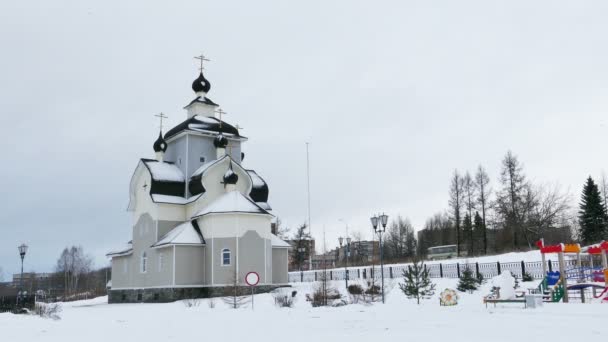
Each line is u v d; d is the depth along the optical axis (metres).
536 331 14.25
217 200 46.84
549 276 30.33
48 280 130.75
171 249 45.16
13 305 34.75
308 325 17.25
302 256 75.88
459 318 18.05
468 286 34.69
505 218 66.12
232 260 43.91
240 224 44.50
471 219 72.56
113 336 15.66
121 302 52.47
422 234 108.06
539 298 22.36
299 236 77.12
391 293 36.03
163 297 45.44
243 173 51.62
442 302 25.61
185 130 52.09
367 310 22.66
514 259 49.50
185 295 44.34
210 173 49.78
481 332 14.28
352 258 102.00
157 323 19.70
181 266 44.59
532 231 64.81
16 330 17.66
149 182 50.50
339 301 32.59
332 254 104.69
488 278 39.81
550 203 66.19
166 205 49.50
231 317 21.56
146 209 50.84
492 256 53.66
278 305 31.95
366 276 50.28
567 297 26.12
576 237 70.75
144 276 49.31
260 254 44.84
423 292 32.50
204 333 15.90
